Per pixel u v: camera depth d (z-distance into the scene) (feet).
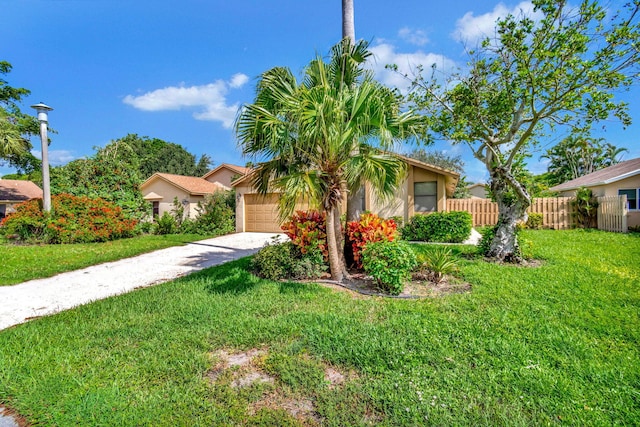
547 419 7.20
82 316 14.16
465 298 15.44
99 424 7.31
